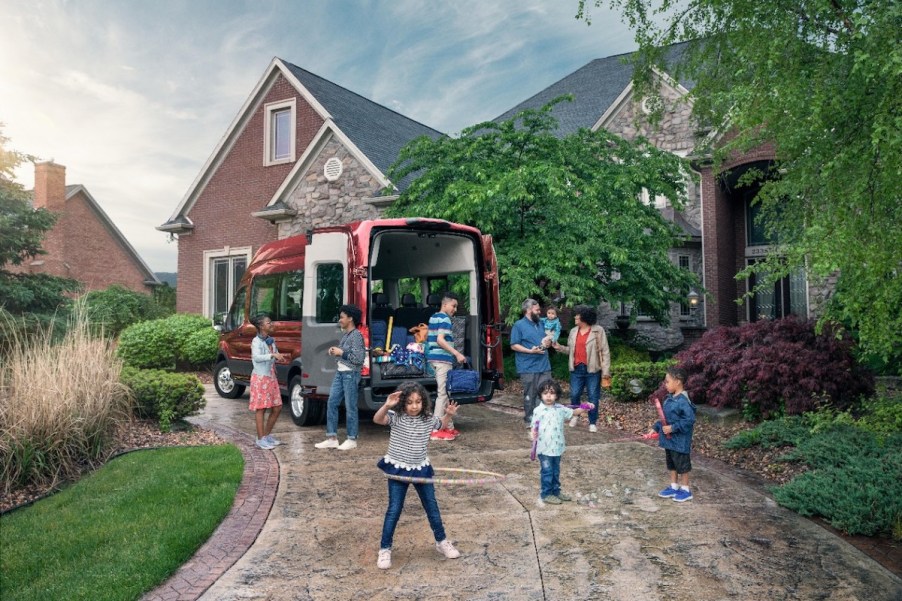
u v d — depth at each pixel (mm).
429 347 7742
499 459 6824
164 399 8133
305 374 8195
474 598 3680
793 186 5320
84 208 31922
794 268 4750
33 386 6535
